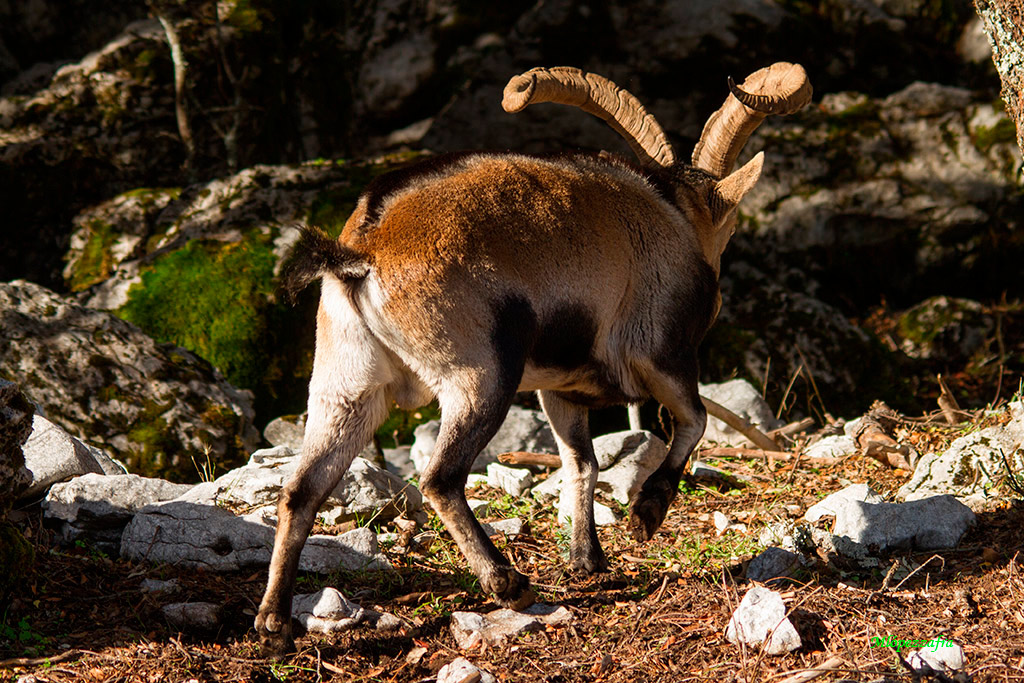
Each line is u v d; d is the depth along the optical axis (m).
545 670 6.70
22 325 12.08
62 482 8.97
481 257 7.07
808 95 9.02
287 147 20.44
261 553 8.03
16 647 6.71
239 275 14.83
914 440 11.29
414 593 7.78
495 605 7.59
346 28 22.34
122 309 14.38
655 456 10.46
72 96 18.94
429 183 7.27
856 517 8.37
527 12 21.83
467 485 10.59
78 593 7.52
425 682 6.57
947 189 20.86
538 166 7.77
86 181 18.55
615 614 7.52
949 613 7.13
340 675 6.63
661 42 21.33
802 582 7.74
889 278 21.19
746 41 21.36
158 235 16.20
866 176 20.84
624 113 9.66
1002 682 6.24
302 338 14.80
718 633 7.05
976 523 8.59
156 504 8.29
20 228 17.84
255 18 19.97
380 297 6.93
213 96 19.42
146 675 6.44
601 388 8.12
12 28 20.50
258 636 7.04
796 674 6.35
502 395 7.06
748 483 10.60
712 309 8.73
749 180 8.91
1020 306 21.05
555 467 11.15
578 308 7.58
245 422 12.51
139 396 12.06
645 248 8.17
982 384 19.48
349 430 7.11
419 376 7.10
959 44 23.23
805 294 19.47
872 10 22.55
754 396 13.45
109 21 21.33
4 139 18.19
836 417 17.25
